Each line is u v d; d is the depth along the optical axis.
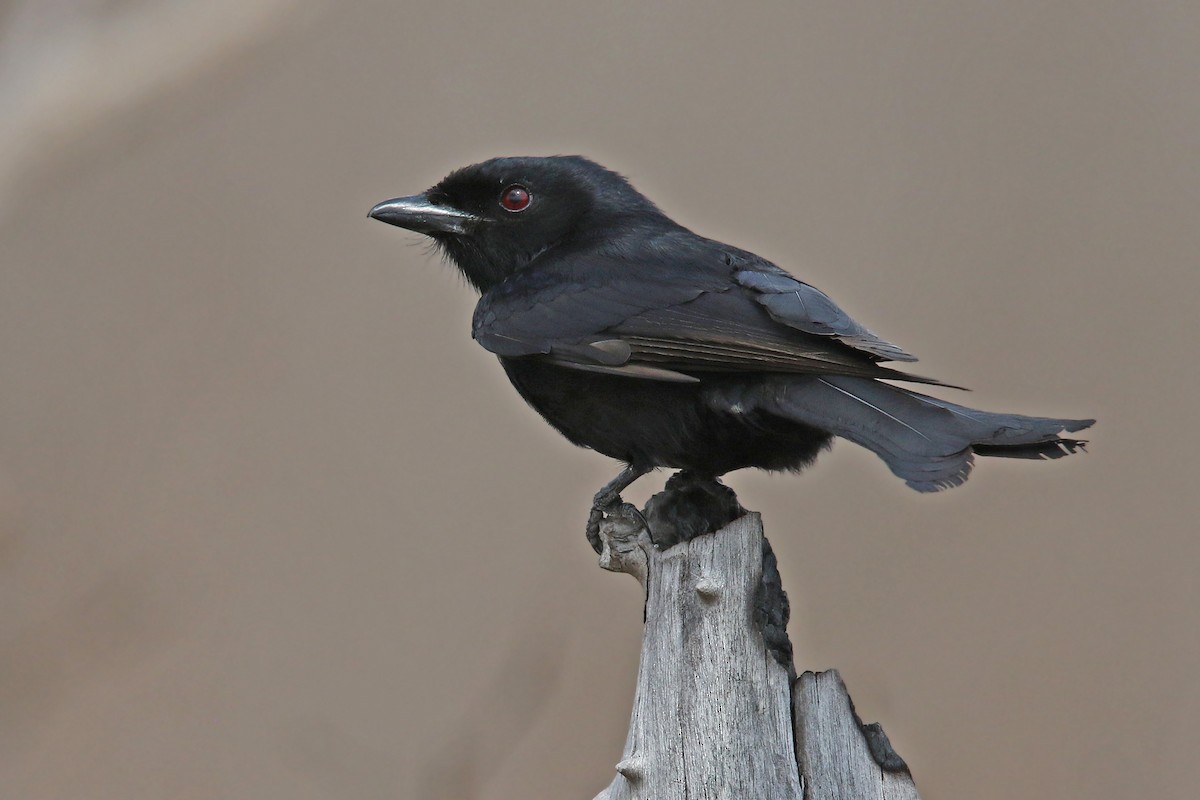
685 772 8.73
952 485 9.26
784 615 8.98
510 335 11.24
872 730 8.77
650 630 9.05
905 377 10.23
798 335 10.52
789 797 8.60
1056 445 9.52
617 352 10.82
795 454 10.95
